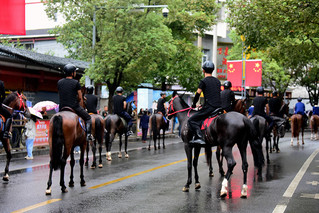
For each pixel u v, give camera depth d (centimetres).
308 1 1680
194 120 957
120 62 2555
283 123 1916
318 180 1138
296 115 2403
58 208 795
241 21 1861
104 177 1193
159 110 2186
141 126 2814
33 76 2625
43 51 4206
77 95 1025
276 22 1761
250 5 1833
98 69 2484
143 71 2717
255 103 1481
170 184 1069
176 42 3328
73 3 2625
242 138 890
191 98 4272
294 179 1153
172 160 1620
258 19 1800
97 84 3253
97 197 902
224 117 896
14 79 2545
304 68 4728
